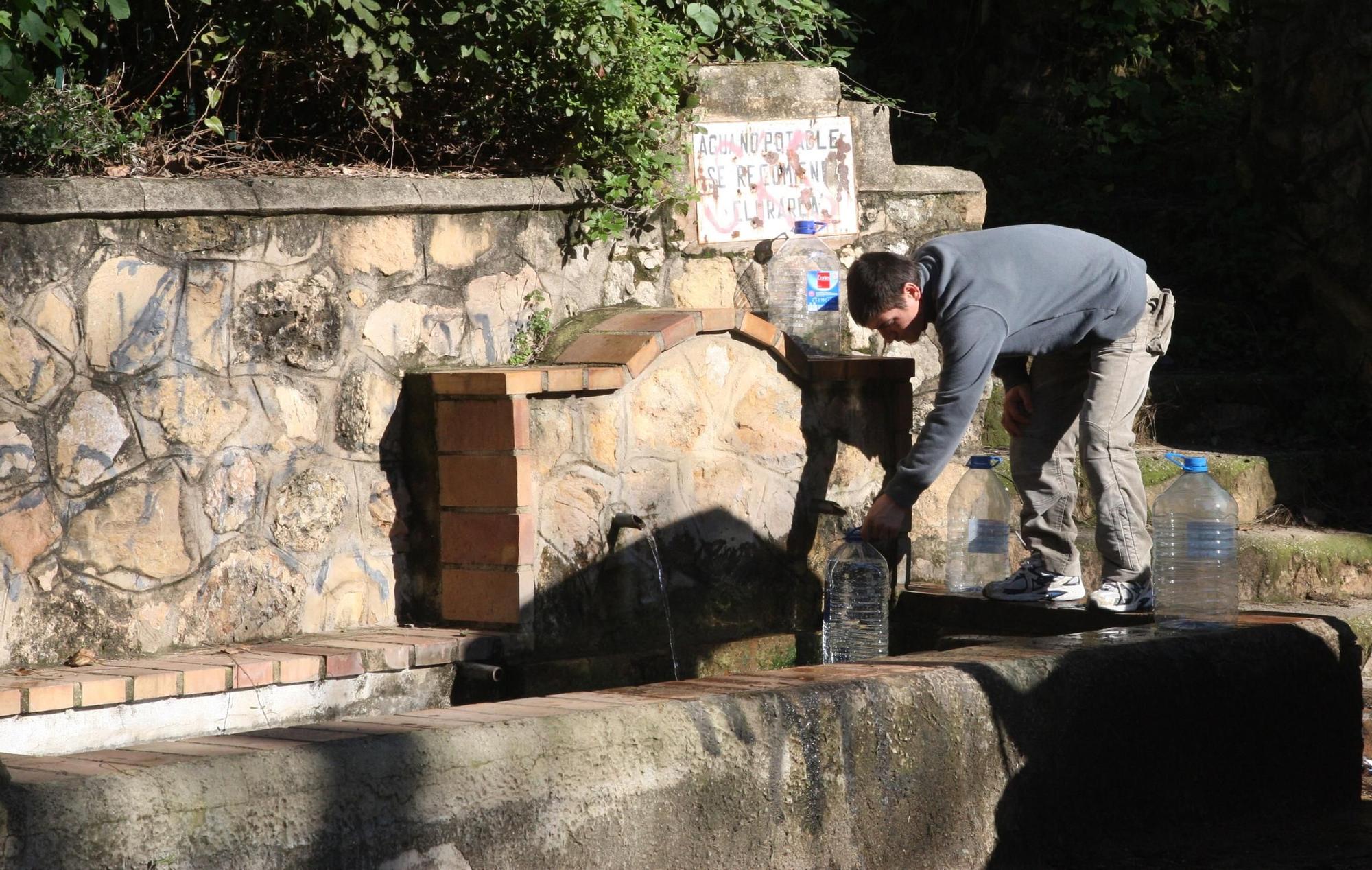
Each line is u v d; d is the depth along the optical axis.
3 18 5.08
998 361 6.64
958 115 11.17
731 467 6.56
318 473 5.78
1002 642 5.31
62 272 5.13
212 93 6.12
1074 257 5.89
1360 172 8.61
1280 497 8.05
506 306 6.27
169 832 3.05
